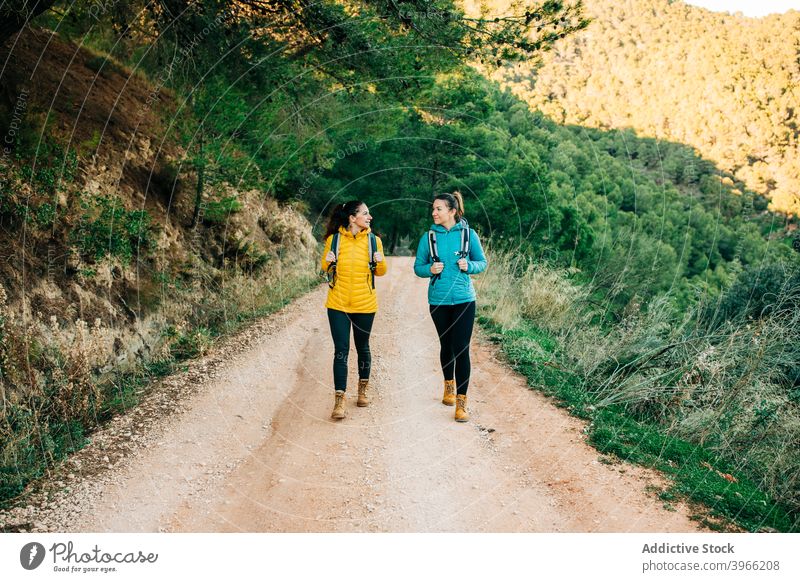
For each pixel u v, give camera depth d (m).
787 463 4.40
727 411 5.04
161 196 8.23
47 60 8.04
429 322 8.11
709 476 3.92
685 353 5.57
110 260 6.19
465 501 3.51
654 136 54.88
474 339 7.03
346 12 8.00
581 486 3.65
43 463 3.89
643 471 3.88
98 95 8.30
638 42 71.88
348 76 9.33
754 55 51.50
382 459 4.05
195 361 6.12
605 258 17.47
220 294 8.09
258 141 9.69
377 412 4.89
